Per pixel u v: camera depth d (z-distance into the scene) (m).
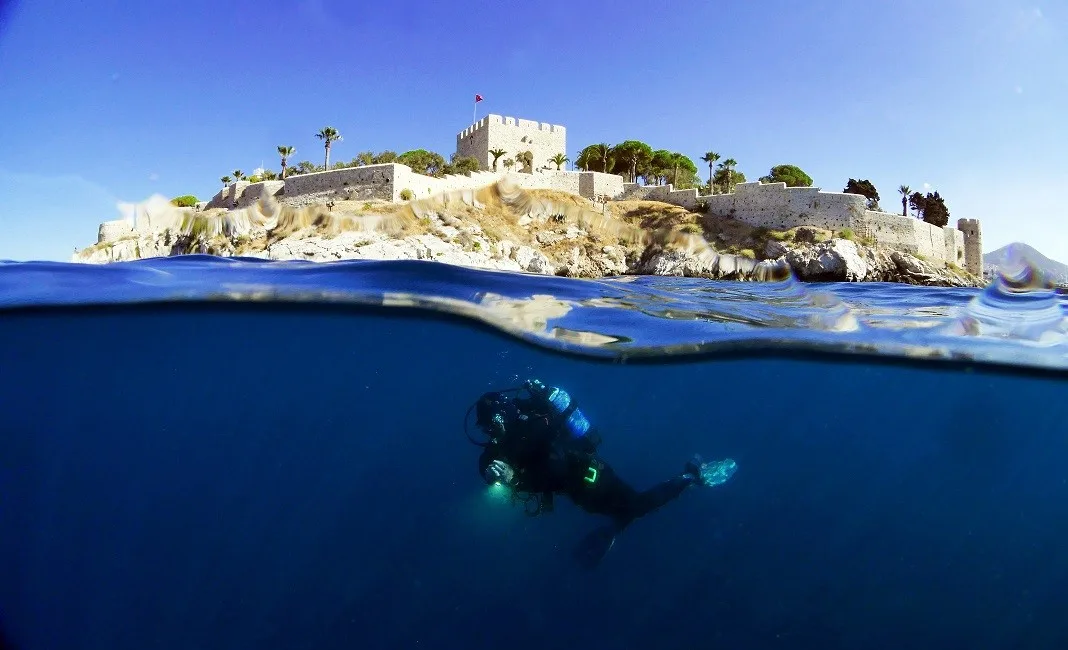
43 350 8.52
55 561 5.82
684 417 11.23
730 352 7.57
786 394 9.76
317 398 10.51
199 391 9.97
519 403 5.37
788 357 7.80
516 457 5.06
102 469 8.11
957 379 8.34
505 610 5.24
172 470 8.24
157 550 6.13
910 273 35.31
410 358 9.44
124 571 5.71
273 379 9.91
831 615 5.54
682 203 40.97
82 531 6.43
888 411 10.36
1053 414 9.45
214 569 5.82
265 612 5.11
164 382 9.65
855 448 11.52
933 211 53.28
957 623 5.68
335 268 7.11
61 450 8.75
